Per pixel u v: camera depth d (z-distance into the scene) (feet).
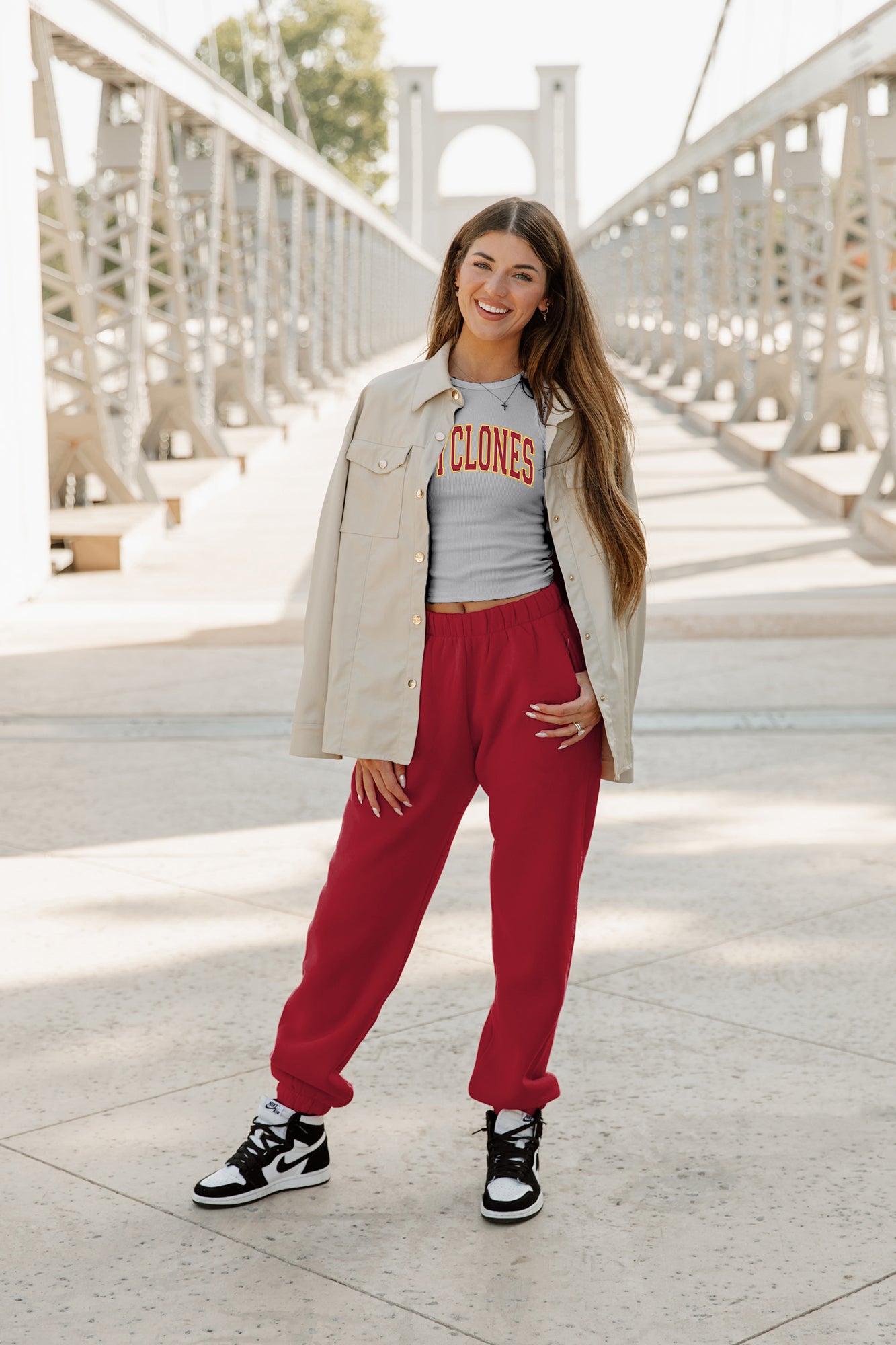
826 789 15.70
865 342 49.26
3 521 26.66
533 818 7.31
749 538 36.55
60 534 31.96
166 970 10.66
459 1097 8.73
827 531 37.55
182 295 47.96
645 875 12.82
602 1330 6.40
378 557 7.29
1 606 26.55
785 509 42.11
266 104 228.22
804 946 11.10
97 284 38.81
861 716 19.10
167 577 31.22
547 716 7.20
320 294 86.07
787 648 23.75
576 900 7.57
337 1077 7.63
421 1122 8.42
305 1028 7.55
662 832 14.14
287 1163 7.60
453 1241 7.16
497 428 7.28
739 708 19.58
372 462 7.31
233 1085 8.82
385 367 112.06
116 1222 7.33
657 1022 9.73
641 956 10.90
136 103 40.55
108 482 37.06
